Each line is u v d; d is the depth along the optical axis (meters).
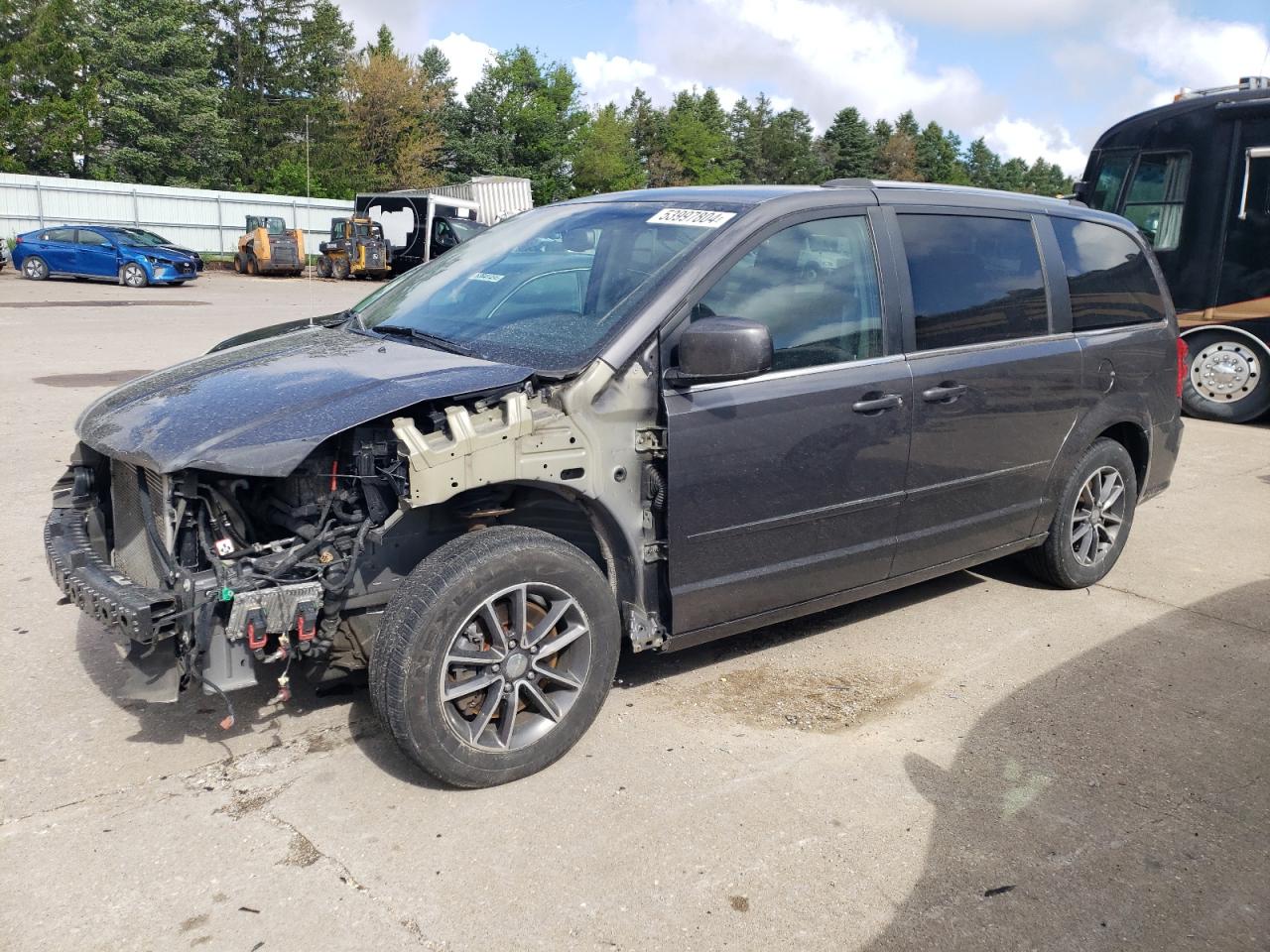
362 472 3.13
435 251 30.12
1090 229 5.18
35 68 43.03
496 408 3.22
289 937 2.63
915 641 4.68
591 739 3.67
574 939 2.65
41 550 5.50
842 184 4.18
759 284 3.74
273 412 3.12
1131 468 5.39
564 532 3.71
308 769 3.42
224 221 38.16
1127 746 3.75
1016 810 3.31
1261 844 3.17
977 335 4.44
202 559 3.12
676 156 83.88
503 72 60.84
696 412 3.49
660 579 3.64
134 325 16.41
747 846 3.06
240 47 54.97
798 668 4.34
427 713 3.10
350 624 3.30
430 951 2.60
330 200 40.47
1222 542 6.36
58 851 2.96
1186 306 10.84
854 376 3.94
